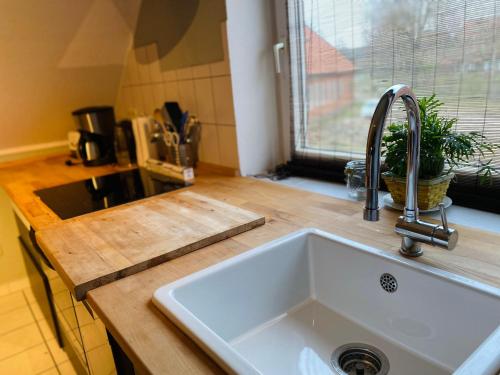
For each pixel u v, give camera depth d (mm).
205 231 1026
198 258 929
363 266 889
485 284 699
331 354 833
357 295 921
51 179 1831
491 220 1023
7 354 1936
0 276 2469
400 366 784
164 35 1821
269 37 1592
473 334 711
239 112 1570
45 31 1865
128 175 1810
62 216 1277
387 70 1265
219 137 1671
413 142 741
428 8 1116
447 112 1136
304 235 1002
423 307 787
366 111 1374
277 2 1530
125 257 914
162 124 1818
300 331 914
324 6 1397
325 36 1426
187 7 1623
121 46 2148
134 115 2076
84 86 2258
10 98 2062
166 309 711
